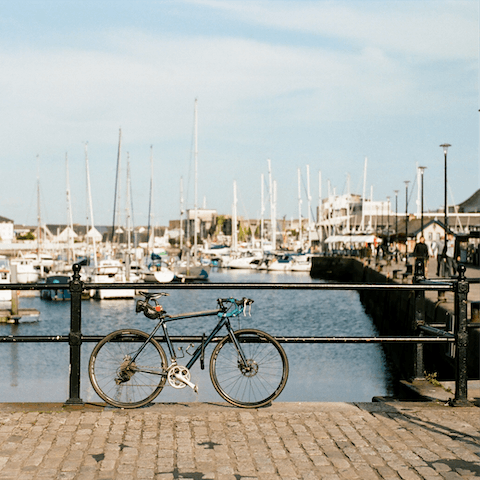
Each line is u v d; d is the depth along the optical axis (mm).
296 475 4926
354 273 78188
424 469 5039
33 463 5086
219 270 99062
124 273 51094
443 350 14758
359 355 21219
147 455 5301
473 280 8539
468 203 105188
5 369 19297
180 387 6699
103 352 6691
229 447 5531
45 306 43312
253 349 6777
